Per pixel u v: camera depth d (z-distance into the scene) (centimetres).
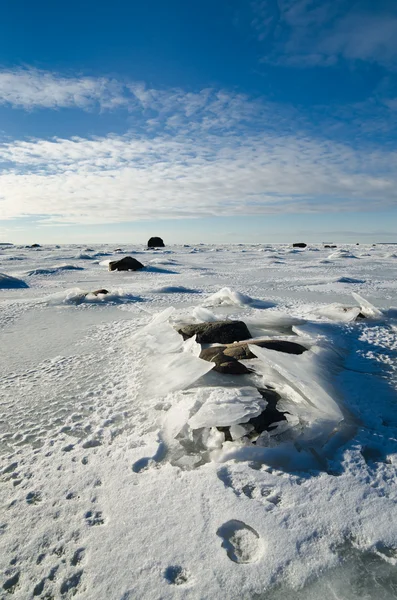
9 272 1566
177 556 155
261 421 241
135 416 273
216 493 188
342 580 146
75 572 149
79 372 371
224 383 310
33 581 146
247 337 452
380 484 195
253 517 174
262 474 202
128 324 577
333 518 173
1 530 169
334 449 226
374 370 366
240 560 154
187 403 269
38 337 512
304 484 195
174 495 188
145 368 368
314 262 2081
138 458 219
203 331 452
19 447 236
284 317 545
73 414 280
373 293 930
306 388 274
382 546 160
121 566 151
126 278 1355
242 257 2592
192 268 1778
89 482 200
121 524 171
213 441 232
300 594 140
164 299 836
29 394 318
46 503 186
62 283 1208
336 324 544
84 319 629
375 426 254
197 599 137
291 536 164
